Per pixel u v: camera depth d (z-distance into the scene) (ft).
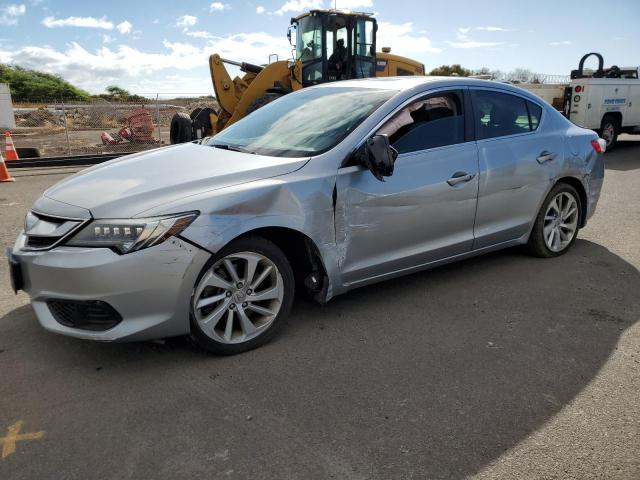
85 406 9.07
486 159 14.17
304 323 12.33
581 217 17.51
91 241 9.47
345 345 11.32
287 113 14.11
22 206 24.63
